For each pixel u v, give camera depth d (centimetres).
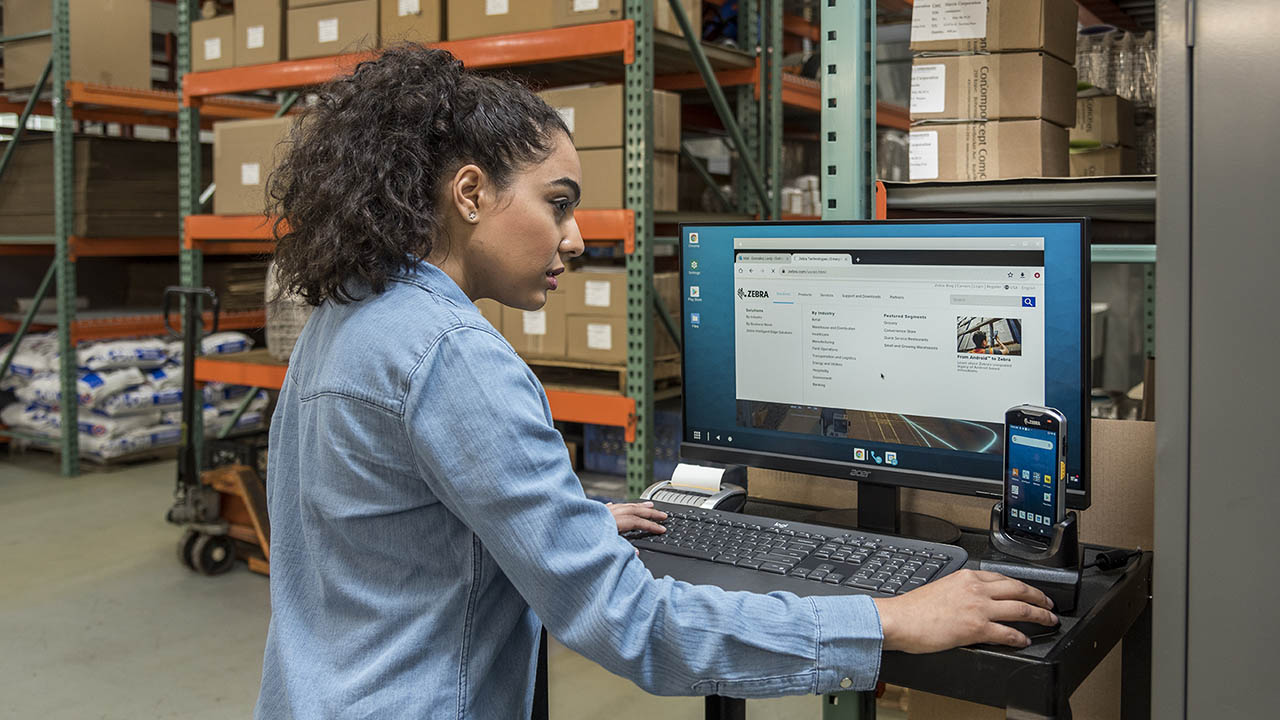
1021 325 120
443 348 92
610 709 248
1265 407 89
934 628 93
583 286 310
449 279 97
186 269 407
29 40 479
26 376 510
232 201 380
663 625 92
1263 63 87
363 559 96
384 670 93
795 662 92
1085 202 143
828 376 136
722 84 377
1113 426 134
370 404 92
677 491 145
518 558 90
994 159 169
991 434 124
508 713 103
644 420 295
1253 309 89
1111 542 135
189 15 402
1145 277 343
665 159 317
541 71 360
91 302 584
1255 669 90
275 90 387
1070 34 175
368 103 96
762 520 128
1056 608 103
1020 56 166
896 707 233
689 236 146
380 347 93
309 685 96
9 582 334
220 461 362
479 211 98
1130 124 215
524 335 323
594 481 345
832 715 129
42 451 537
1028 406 113
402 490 94
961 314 125
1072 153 213
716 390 146
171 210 504
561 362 316
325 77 351
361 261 94
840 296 134
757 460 144
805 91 409
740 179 379
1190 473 92
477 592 97
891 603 96
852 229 131
